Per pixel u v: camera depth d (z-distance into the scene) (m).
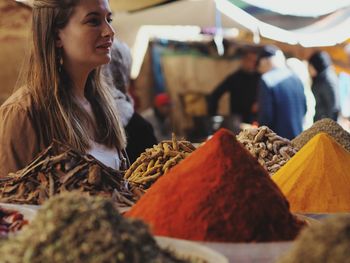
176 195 1.92
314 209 2.34
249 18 6.40
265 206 1.90
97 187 2.31
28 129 2.99
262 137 3.05
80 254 1.45
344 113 8.73
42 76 3.05
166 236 1.86
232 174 1.93
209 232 1.84
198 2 6.69
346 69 8.48
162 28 7.80
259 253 1.77
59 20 3.07
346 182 2.41
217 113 8.81
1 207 2.12
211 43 8.88
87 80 3.21
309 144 2.53
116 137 3.23
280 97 6.79
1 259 1.49
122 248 1.46
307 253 1.43
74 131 3.03
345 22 6.28
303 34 6.29
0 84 5.25
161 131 8.66
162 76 8.91
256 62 8.38
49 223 1.50
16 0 5.20
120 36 6.86
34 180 2.35
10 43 5.21
